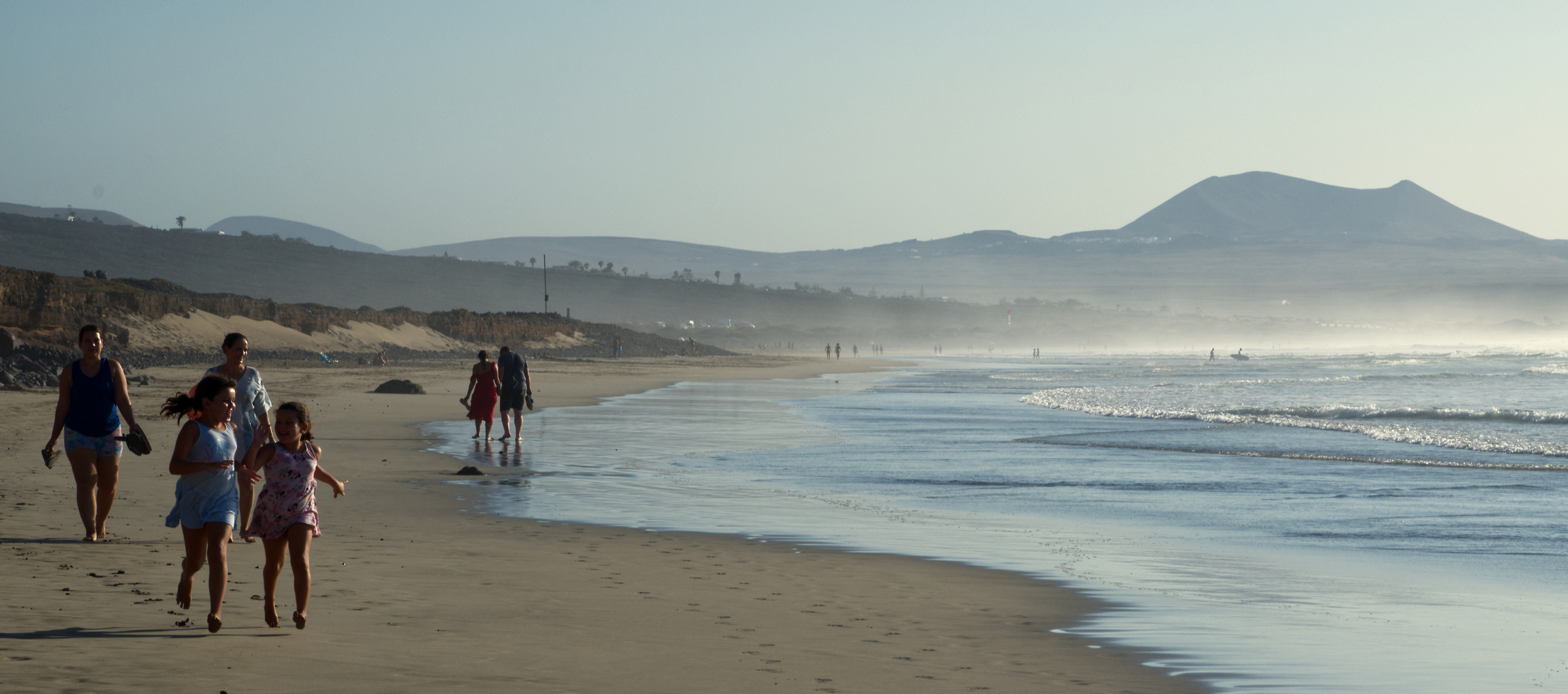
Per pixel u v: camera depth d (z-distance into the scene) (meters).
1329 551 11.65
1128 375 83.94
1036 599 8.76
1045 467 19.81
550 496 14.48
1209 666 6.81
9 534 9.80
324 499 13.48
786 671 6.31
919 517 13.59
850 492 16.00
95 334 9.71
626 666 6.26
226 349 9.25
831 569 9.84
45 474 14.33
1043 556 10.89
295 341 86.50
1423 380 67.25
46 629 6.45
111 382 9.75
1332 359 150.88
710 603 8.20
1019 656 6.91
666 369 87.50
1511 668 6.95
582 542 10.89
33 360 39.94
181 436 6.97
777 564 10.01
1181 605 8.67
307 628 6.81
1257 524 13.54
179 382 42.97
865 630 7.49
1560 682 6.64
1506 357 145.12
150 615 6.96
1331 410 35.88
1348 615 8.49
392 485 15.12
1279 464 20.52
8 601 7.13
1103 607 8.55
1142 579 9.79
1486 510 14.93
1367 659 7.11
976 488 16.83
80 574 8.15
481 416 21.48
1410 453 22.94
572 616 7.52
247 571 8.53
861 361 143.62
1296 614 8.49
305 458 6.86
